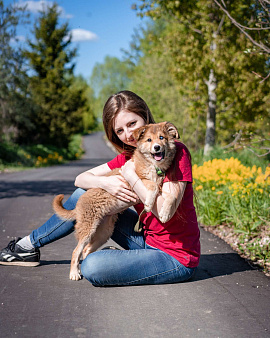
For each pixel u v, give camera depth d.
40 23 40.50
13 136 33.75
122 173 3.43
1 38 26.42
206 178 7.58
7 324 2.54
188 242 3.30
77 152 47.06
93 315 2.69
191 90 16.25
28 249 3.79
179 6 14.29
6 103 28.86
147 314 2.71
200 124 20.61
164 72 24.36
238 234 5.41
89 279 3.21
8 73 27.33
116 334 2.40
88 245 3.86
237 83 13.73
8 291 3.15
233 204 6.00
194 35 14.76
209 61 13.45
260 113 14.30
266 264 4.04
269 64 12.12
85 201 3.60
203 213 6.54
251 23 11.20
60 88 40.34
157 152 3.38
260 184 6.10
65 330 2.45
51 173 19.36
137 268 3.17
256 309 2.82
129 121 3.67
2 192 10.81
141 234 3.71
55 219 3.69
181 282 3.41
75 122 41.56
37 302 2.92
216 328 2.50
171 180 3.21
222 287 3.29
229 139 21.05
